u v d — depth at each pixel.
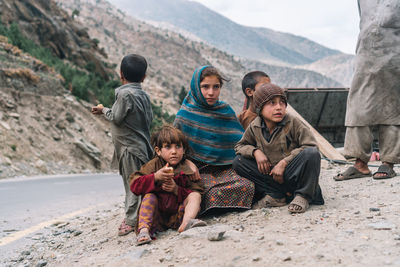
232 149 4.30
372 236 2.62
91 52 70.88
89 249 3.63
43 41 60.25
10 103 26.09
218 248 2.76
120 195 10.01
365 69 4.68
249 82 4.95
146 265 2.71
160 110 93.56
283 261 2.40
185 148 3.78
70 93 36.22
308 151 3.56
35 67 34.28
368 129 4.84
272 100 3.74
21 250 4.38
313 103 10.07
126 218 4.00
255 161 3.97
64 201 8.77
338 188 4.57
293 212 3.55
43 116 28.14
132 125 4.05
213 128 4.22
